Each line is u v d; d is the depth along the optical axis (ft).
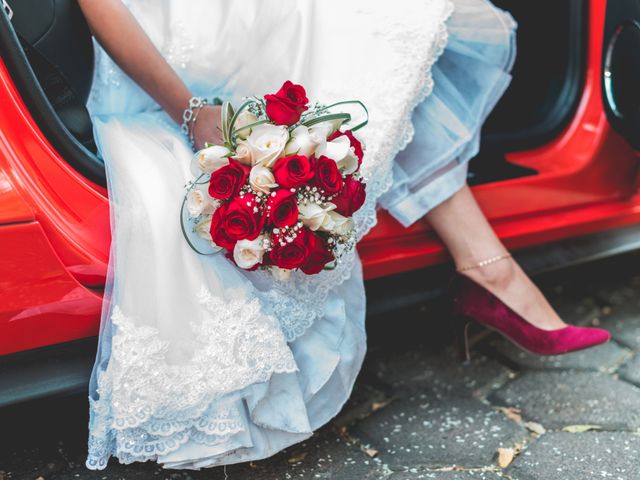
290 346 3.83
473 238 4.44
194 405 3.35
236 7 3.97
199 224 3.34
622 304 5.88
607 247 5.40
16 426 4.17
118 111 4.17
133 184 3.44
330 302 3.90
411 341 5.32
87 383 3.50
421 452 4.09
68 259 3.37
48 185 3.36
